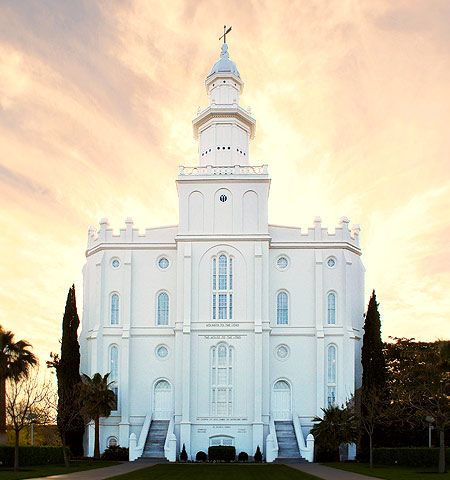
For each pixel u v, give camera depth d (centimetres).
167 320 5844
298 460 4997
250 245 5753
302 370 5675
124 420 5572
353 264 6100
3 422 4647
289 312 5800
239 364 5553
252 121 6191
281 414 5616
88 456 5462
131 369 5734
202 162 6159
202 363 5562
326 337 5741
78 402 5147
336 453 5053
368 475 3612
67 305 5697
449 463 4538
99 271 5891
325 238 5931
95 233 6281
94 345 5750
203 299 5672
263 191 5844
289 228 5947
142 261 5944
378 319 5541
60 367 5538
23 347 4719
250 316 5628
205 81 6309
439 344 4716
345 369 5669
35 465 4478
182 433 5347
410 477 3475
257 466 4459
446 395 4709
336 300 5834
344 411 4809
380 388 5181
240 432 5409
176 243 5888
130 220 6016
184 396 5425
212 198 5838
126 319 5788
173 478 3334
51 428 6606
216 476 3503
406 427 5288
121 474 3594
